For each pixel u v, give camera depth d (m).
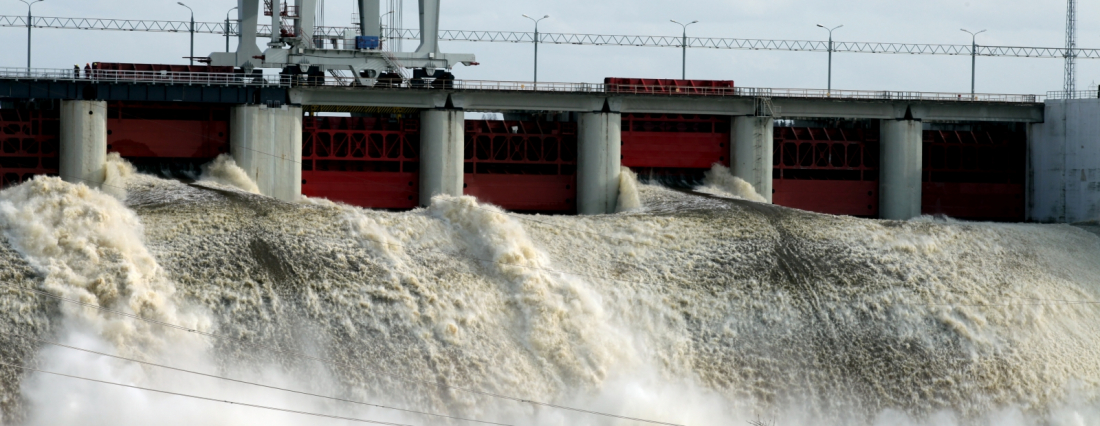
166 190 133.00
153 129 154.62
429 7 162.12
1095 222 150.62
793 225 130.00
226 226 112.19
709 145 169.00
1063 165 171.75
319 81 157.38
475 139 165.38
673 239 125.00
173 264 104.88
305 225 113.94
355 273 108.56
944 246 129.75
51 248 101.50
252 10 160.88
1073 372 116.44
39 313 96.62
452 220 119.00
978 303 121.31
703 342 112.25
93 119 148.88
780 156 173.88
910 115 169.88
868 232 130.00
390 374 100.94
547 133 167.38
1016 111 173.75
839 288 119.88
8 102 157.75
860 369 112.06
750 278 119.19
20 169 154.00
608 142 162.38
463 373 103.12
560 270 116.12
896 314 118.25
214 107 157.12
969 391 112.25
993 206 180.38
